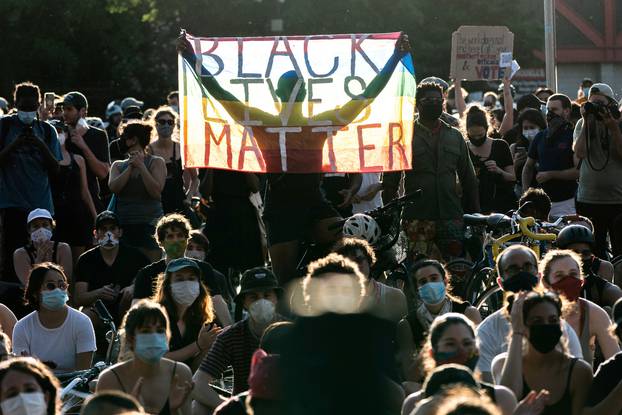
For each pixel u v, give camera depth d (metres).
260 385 8.84
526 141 24.69
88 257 18.16
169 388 11.75
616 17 78.31
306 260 17.09
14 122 20.22
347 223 16.62
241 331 13.25
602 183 20.84
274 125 18.02
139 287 15.96
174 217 16.00
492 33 28.05
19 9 57.09
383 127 18.12
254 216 18.92
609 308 15.02
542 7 60.41
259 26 60.97
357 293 8.52
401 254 18.06
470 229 18.88
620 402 10.96
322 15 58.53
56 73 59.72
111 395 8.75
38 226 19.05
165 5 59.81
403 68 18.19
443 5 59.06
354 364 8.30
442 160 18.20
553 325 10.81
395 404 8.51
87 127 22.00
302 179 17.36
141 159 19.61
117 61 61.38
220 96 18.17
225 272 18.91
